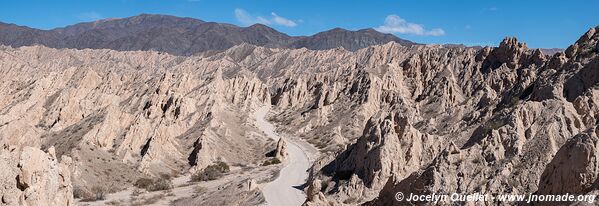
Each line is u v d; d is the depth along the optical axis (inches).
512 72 5305.1
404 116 2588.6
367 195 2321.6
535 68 5054.1
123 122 4352.9
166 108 5364.2
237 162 4448.8
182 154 4328.3
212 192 2942.9
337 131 5265.8
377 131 2544.3
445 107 5191.9
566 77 2765.7
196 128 4985.2
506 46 5575.8
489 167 1675.7
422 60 6604.3
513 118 1839.3
